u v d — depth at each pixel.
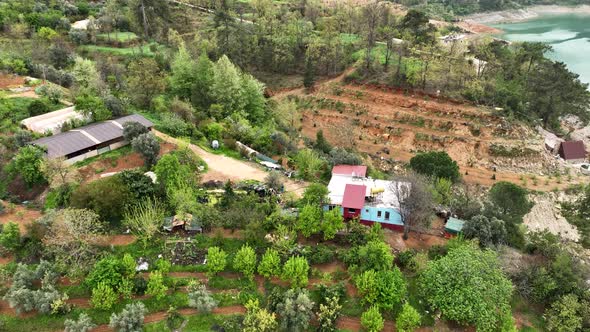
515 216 57.06
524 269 45.72
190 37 123.81
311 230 46.03
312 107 104.94
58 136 55.66
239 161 62.09
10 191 50.56
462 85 99.75
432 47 108.00
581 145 91.94
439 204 56.44
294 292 40.03
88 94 66.50
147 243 43.91
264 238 45.09
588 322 42.03
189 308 39.75
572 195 79.94
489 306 39.84
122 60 100.12
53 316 37.44
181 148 58.97
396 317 40.97
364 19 129.25
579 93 102.38
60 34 104.00
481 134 91.00
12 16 102.50
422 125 94.56
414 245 49.53
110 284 38.44
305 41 120.12
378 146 93.75
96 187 45.22
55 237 40.91
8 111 61.62
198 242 45.16
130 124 57.97
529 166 87.50
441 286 40.91
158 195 48.59
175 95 79.44
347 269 44.19
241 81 82.62
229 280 42.28
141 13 119.25
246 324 37.50
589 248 65.88
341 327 39.66
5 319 37.03
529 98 102.25
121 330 35.78
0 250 41.91
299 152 66.00
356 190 51.34
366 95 102.56
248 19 141.88
